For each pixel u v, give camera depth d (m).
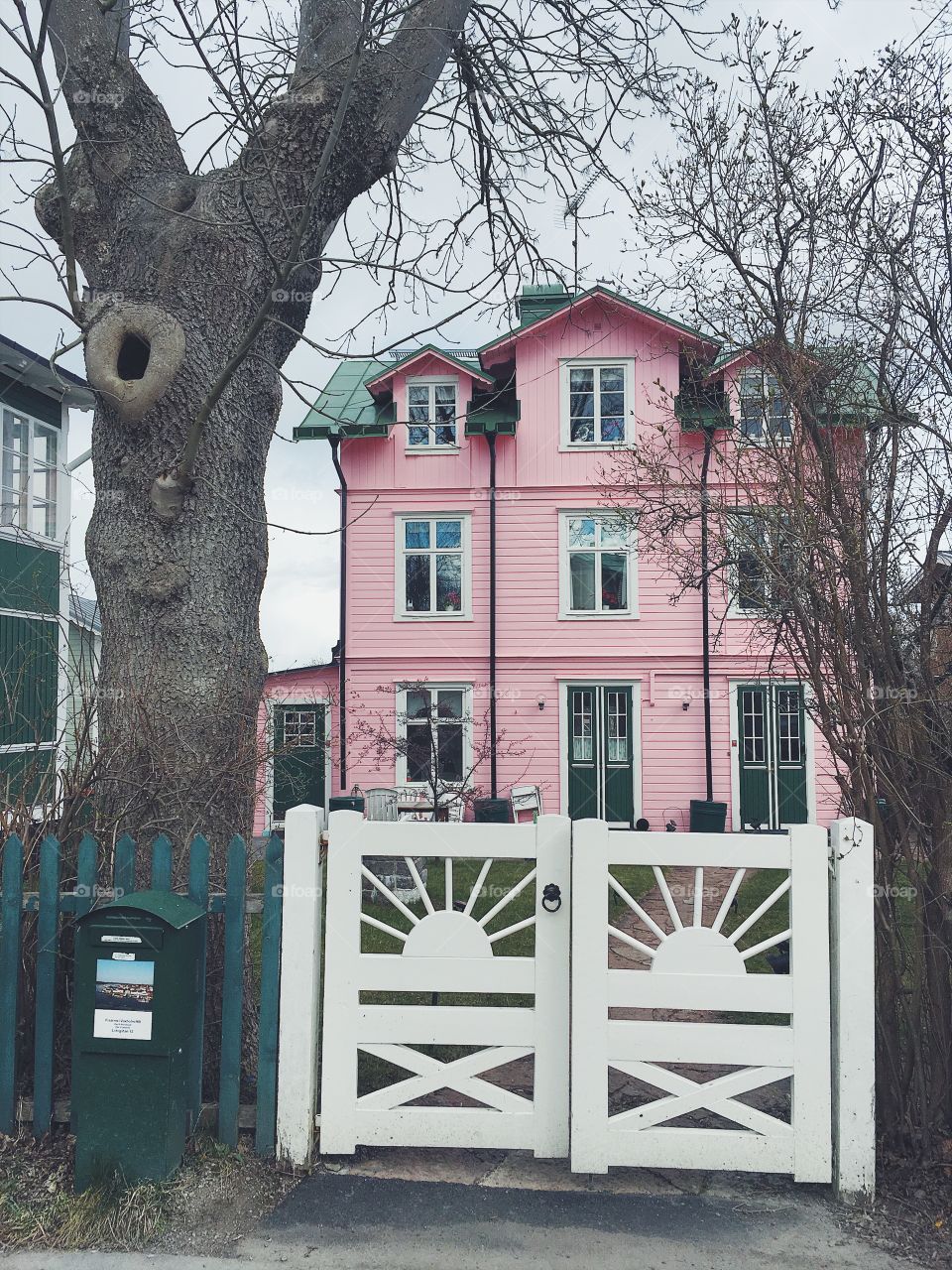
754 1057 3.57
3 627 10.35
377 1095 3.72
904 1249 3.19
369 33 4.70
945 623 3.86
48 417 12.47
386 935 7.68
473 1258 3.12
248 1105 3.90
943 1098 3.77
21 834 4.16
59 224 4.98
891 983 3.78
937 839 3.76
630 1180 3.65
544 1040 3.70
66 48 4.79
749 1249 3.18
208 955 4.10
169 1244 3.20
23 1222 3.30
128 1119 3.45
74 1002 3.61
